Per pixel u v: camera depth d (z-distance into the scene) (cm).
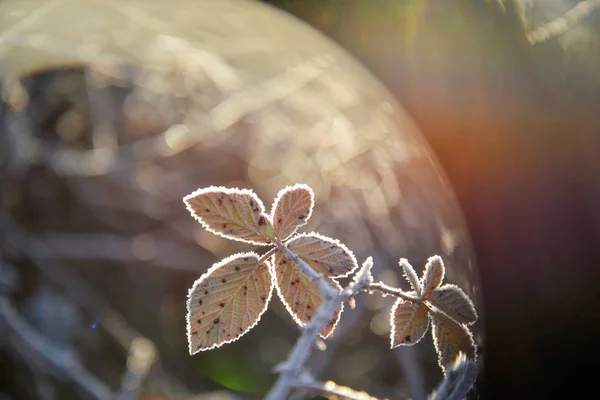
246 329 27
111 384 82
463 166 61
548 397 56
